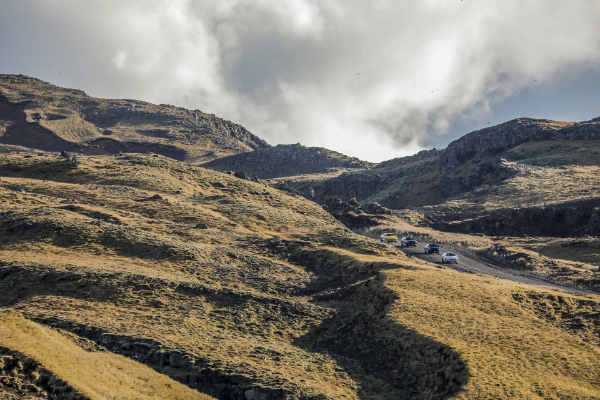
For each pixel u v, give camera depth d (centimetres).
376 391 3406
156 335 3878
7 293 4816
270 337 4344
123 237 6744
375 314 4575
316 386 3269
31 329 2945
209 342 3931
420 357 3594
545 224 11650
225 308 4941
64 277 5056
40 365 2506
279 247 7719
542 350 3412
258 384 3150
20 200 8888
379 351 3919
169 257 6306
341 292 5503
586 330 3822
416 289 4900
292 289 5859
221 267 6247
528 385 2930
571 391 2827
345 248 8231
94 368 2872
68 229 6725
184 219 9412
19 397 2269
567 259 8412
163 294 4997
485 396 2808
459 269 6931
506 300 4512
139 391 2798
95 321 4084
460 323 3972
